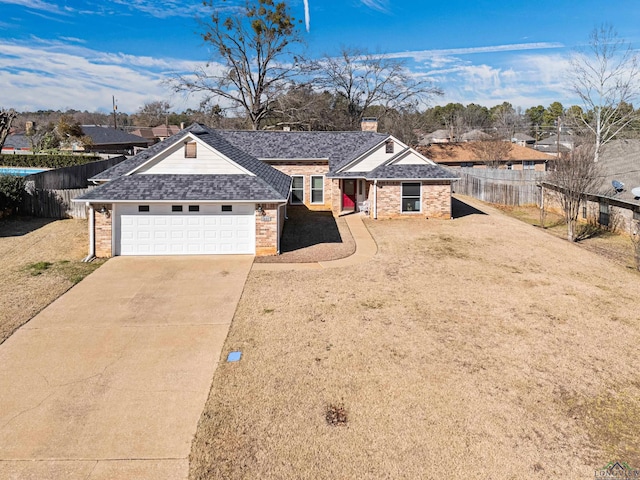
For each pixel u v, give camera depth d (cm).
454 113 10144
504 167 4912
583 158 2088
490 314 1149
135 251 1666
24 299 1217
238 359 908
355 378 837
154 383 820
